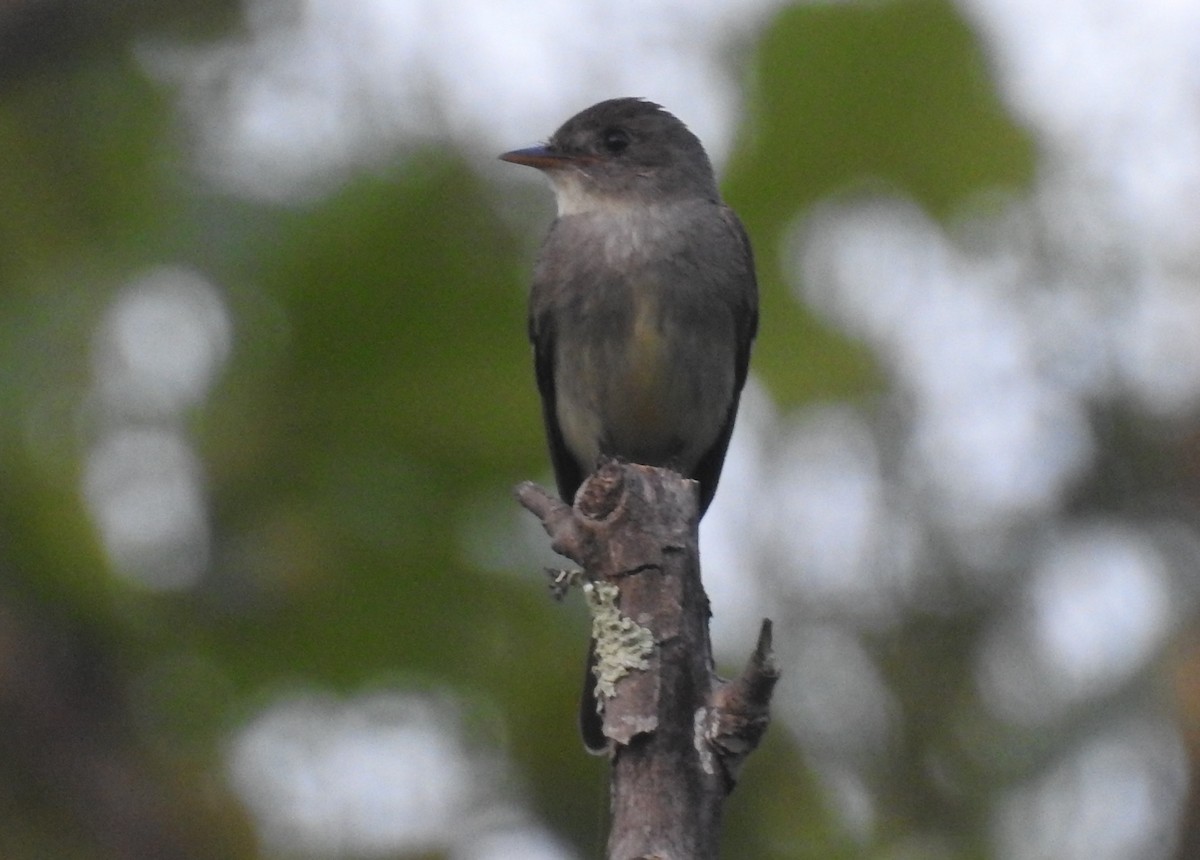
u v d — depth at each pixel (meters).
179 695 10.09
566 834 10.11
